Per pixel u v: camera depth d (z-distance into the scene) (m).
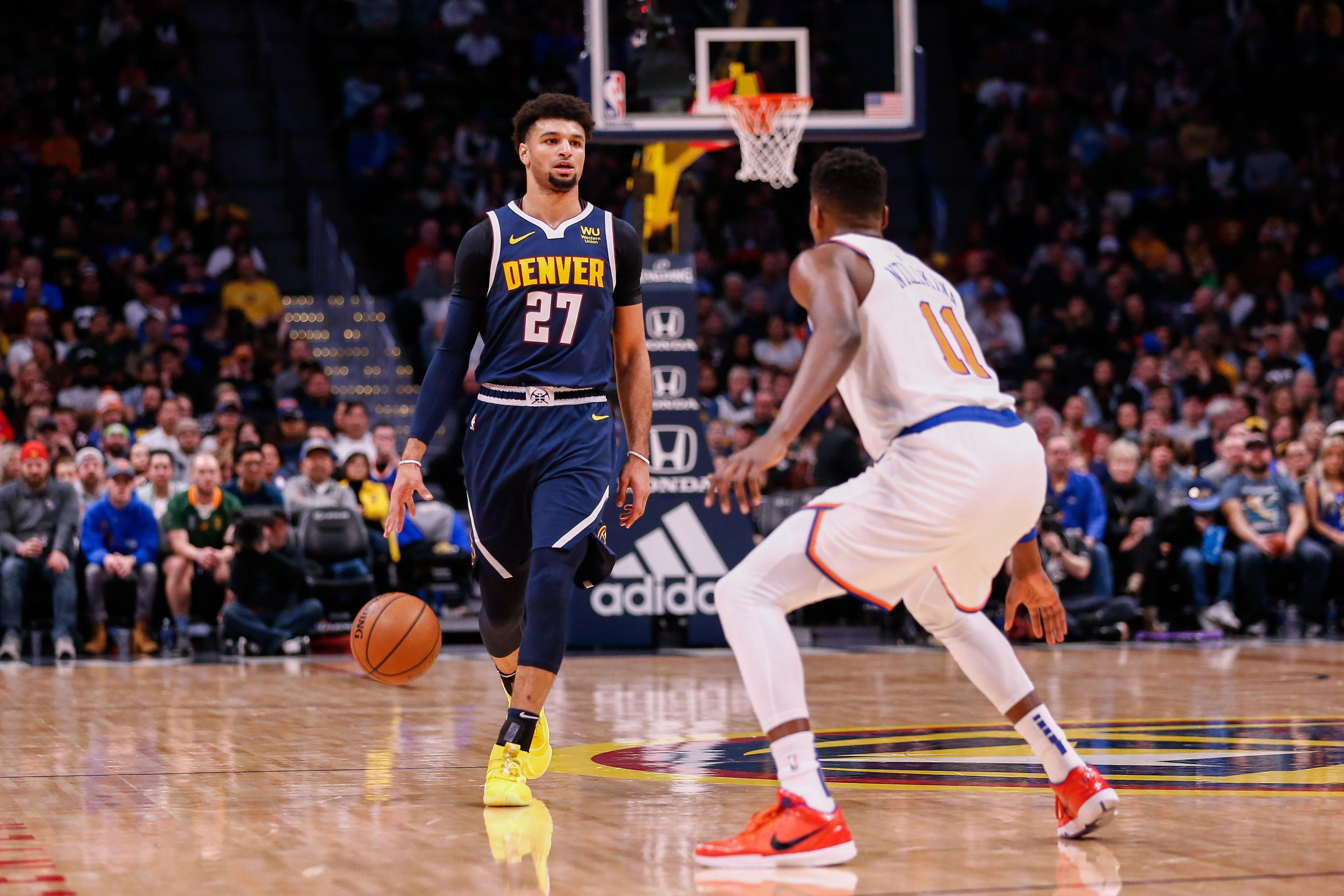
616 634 15.99
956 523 5.18
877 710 9.88
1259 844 5.30
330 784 6.84
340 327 26.45
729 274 26.77
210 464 16.62
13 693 11.55
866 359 5.40
